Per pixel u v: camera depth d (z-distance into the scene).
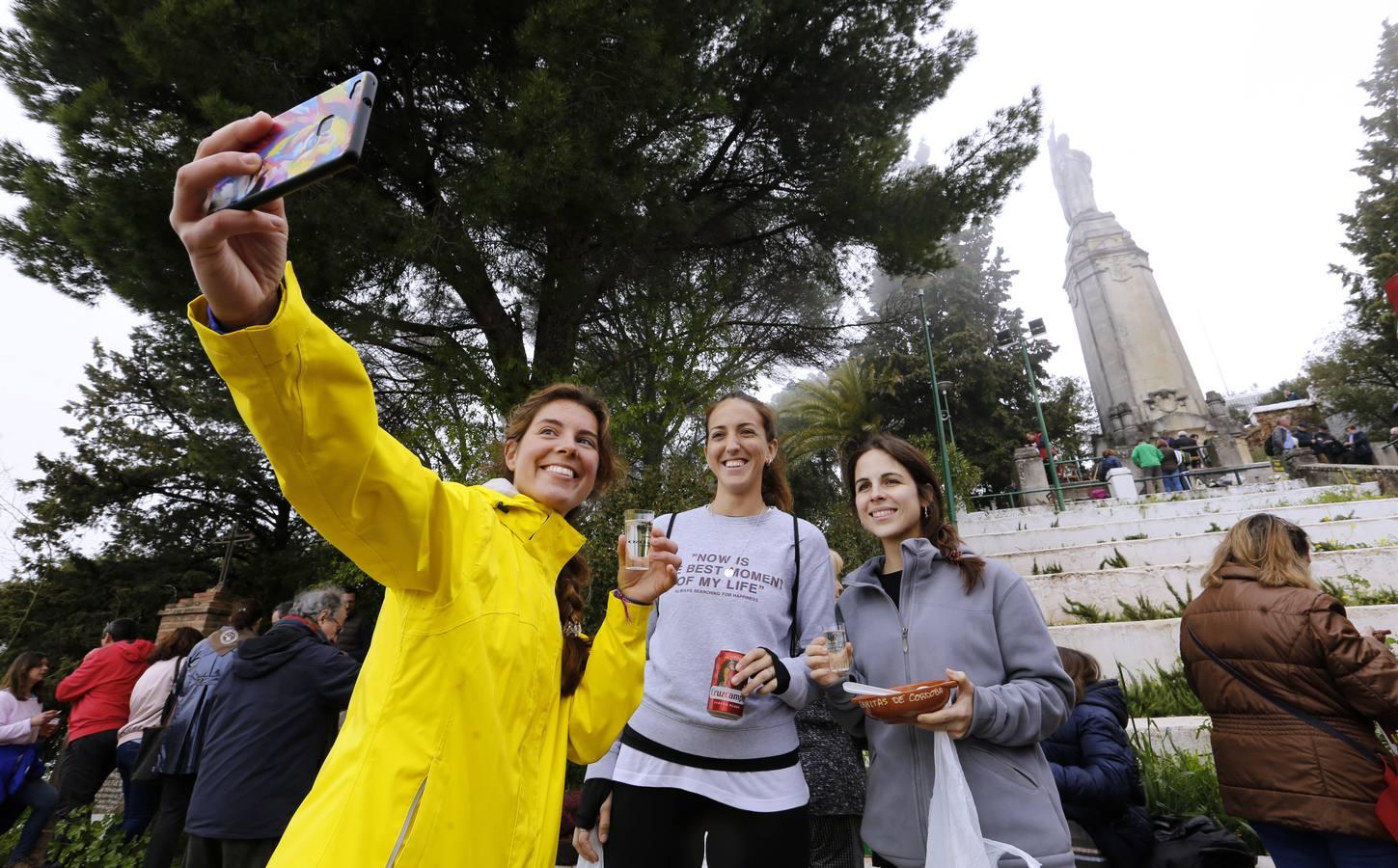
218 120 5.07
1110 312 21.67
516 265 7.52
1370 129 22.09
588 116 5.97
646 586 1.58
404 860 0.96
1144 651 5.03
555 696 1.32
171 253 5.60
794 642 2.08
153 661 5.27
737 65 7.84
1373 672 2.09
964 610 1.86
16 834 4.40
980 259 26.08
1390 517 6.74
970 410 21.02
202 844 2.92
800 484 14.63
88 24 5.92
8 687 4.55
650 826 1.82
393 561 1.05
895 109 8.47
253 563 13.80
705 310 7.21
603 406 1.63
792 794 1.85
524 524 1.34
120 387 14.67
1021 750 1.72
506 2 6.28
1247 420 29.92
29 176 5.65
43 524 13.89
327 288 5.85
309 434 0.90
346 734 1.09
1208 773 3.16
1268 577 2.38
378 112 6.48
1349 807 2.06
